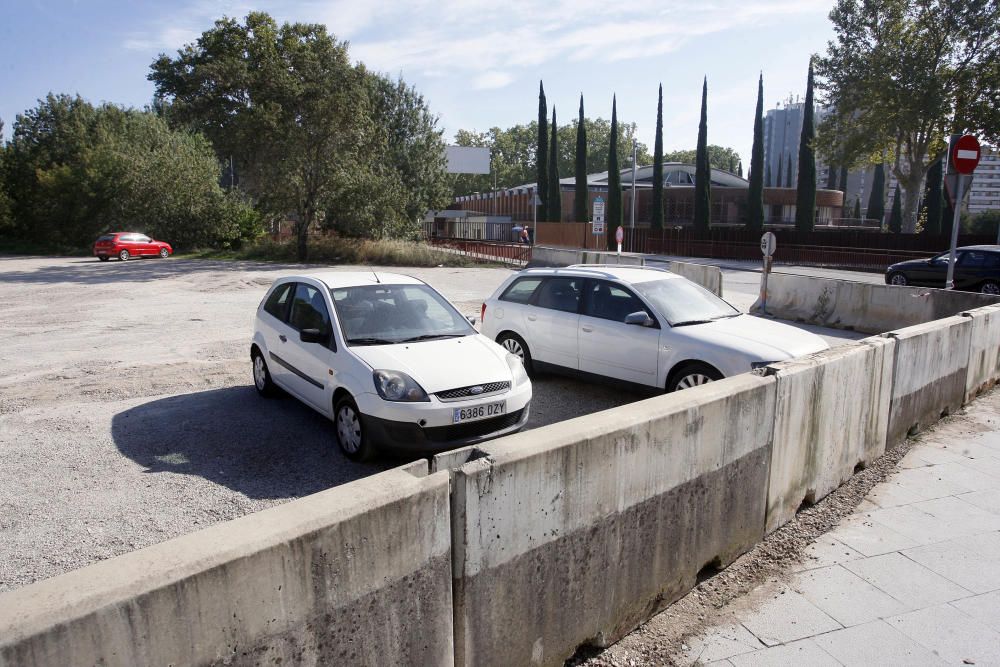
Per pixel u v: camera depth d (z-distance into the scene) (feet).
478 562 7.98
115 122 153.58
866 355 16.60
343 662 6.72
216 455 18.35
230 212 121.39
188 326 40.70
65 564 12.51
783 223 189.06
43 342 35.42
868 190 360.89
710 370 20.72
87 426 20.84
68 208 127.54
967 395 23.47
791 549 13.28
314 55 89.97
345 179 97.19
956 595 11.73
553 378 27.94
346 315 19.75
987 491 16.19
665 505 10.76
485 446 8.55
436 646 7.62
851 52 113.39
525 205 208.03
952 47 108.06
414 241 117.08
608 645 10.08
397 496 7.00
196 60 129.70
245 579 5.88
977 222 218.59
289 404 23.48
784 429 13.61
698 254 129.08
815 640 10.37
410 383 16.93
